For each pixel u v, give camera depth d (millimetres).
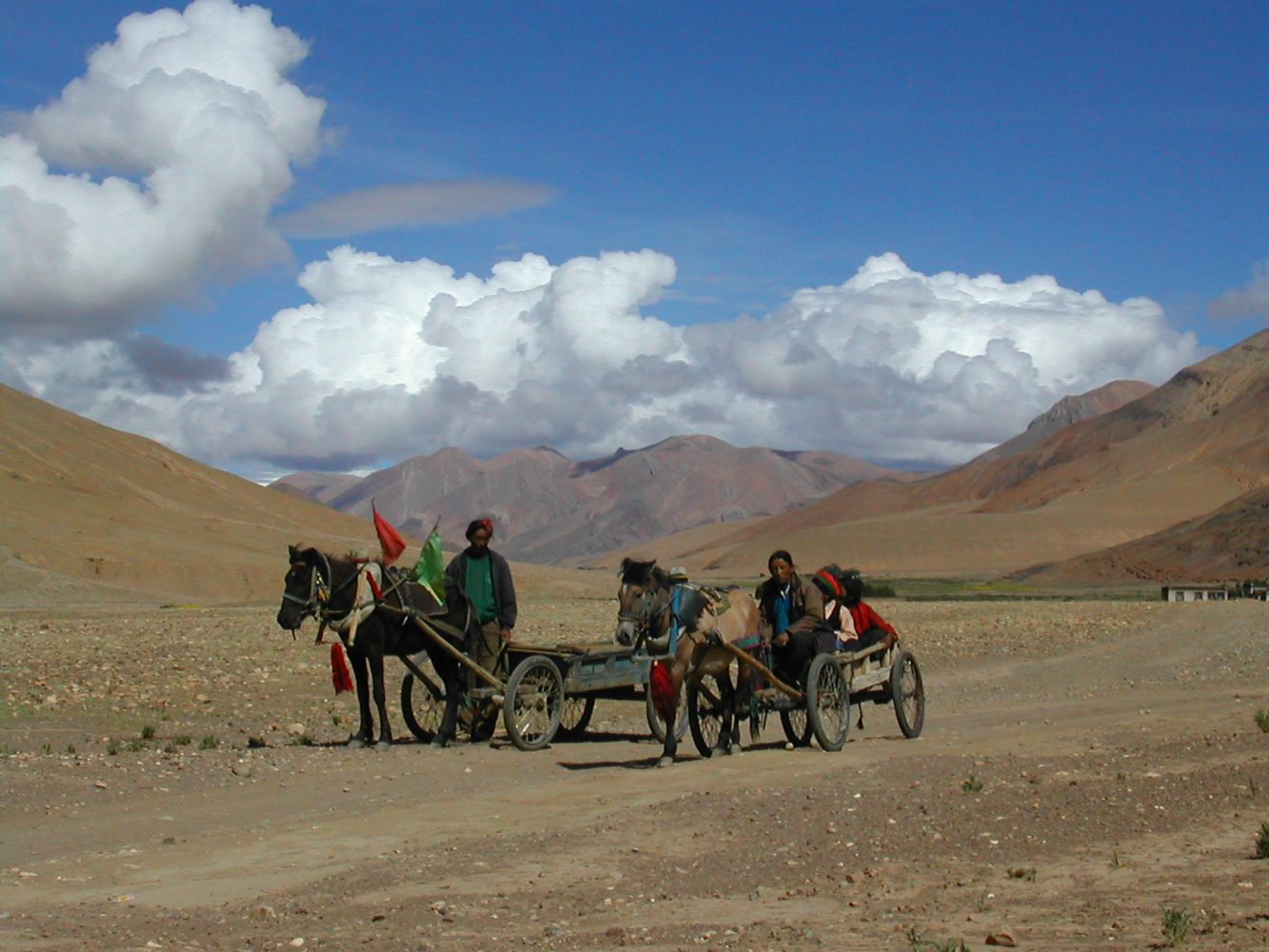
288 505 164000
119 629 40688
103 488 131250
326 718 20344
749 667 15156
